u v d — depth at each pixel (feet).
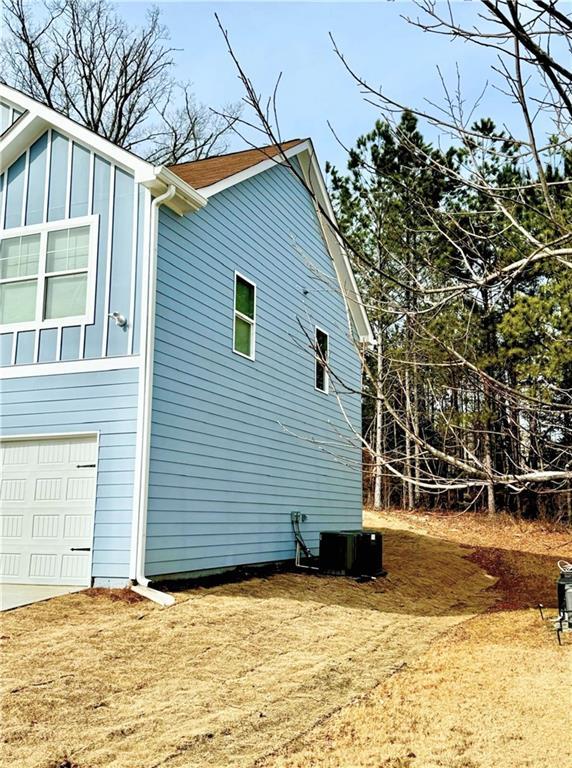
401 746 18.26
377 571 44.34
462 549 63.98
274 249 46.39
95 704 19.44
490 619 36.11
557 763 16.94
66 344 33.68
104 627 25.64
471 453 11.81
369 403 59.57
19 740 17.06
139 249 32.99
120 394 32.01
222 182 38.73
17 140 36.04
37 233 35.47
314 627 30.09
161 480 32.17
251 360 42.01
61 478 32.81
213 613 29.01
